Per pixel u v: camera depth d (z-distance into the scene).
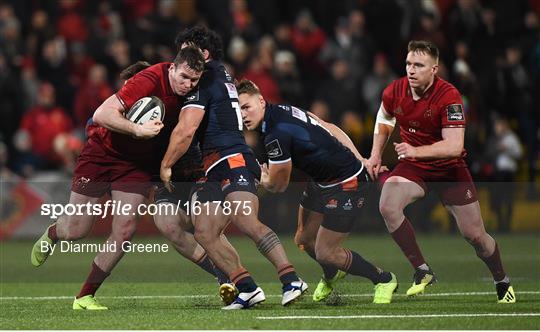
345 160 29.67
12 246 55.00
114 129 28.22
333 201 29.69
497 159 61.34
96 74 60.28
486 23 67.69
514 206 60.19
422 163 30.72
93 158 29.66
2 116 61.62
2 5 68.31
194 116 28.34
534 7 76.38
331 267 30.42
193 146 30.36
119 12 69.50
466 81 59.44
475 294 33.06
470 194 30.47
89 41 64.75
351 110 63.34
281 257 28.50
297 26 68.94
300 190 54.53
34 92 63.03
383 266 40.28
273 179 29.42
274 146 29.02
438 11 71.25
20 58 63.75
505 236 58.50
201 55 28.08
